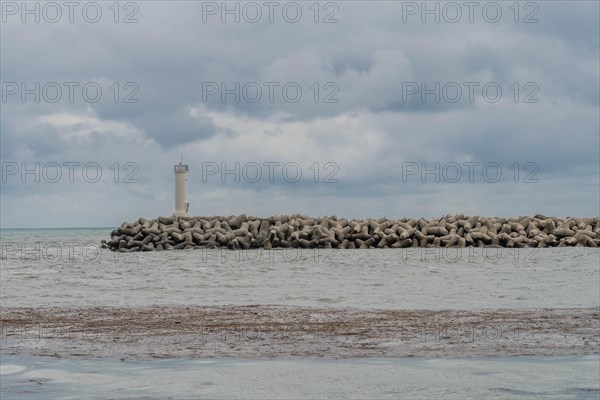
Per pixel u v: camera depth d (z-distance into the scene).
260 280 38.78
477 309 22.89
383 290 31.69
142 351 14.50
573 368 12.16
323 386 10.81
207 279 39.88
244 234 72.81
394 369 12.16
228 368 12.35
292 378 11.36
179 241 74.12
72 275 43.31
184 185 83.56
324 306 24.47
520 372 11.82
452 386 10.73
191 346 15.20
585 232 72.62
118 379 11.35
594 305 24.47
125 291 32.03
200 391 10.48
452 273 43.59
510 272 43.81
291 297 28.64
